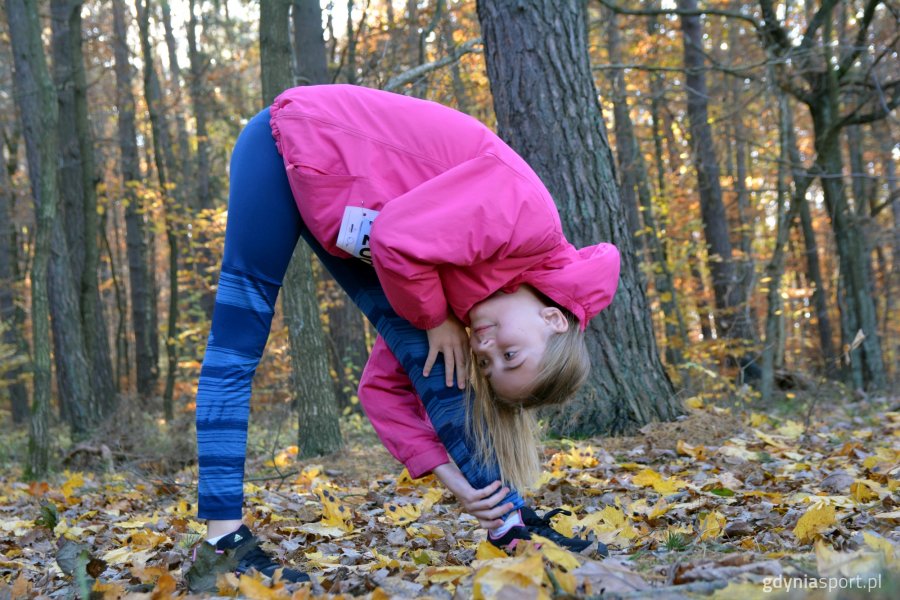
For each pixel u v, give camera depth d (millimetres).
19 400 19641
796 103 18203
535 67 5371
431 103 2438
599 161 5441
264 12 6102
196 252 16531
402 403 2531
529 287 2330
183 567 2607
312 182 2293
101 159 17812
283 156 2369
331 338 12531
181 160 20516
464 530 3254
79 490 5734
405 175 2305
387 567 2459
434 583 2135
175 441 7543
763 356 9477
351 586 2197
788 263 21578
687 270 16062
